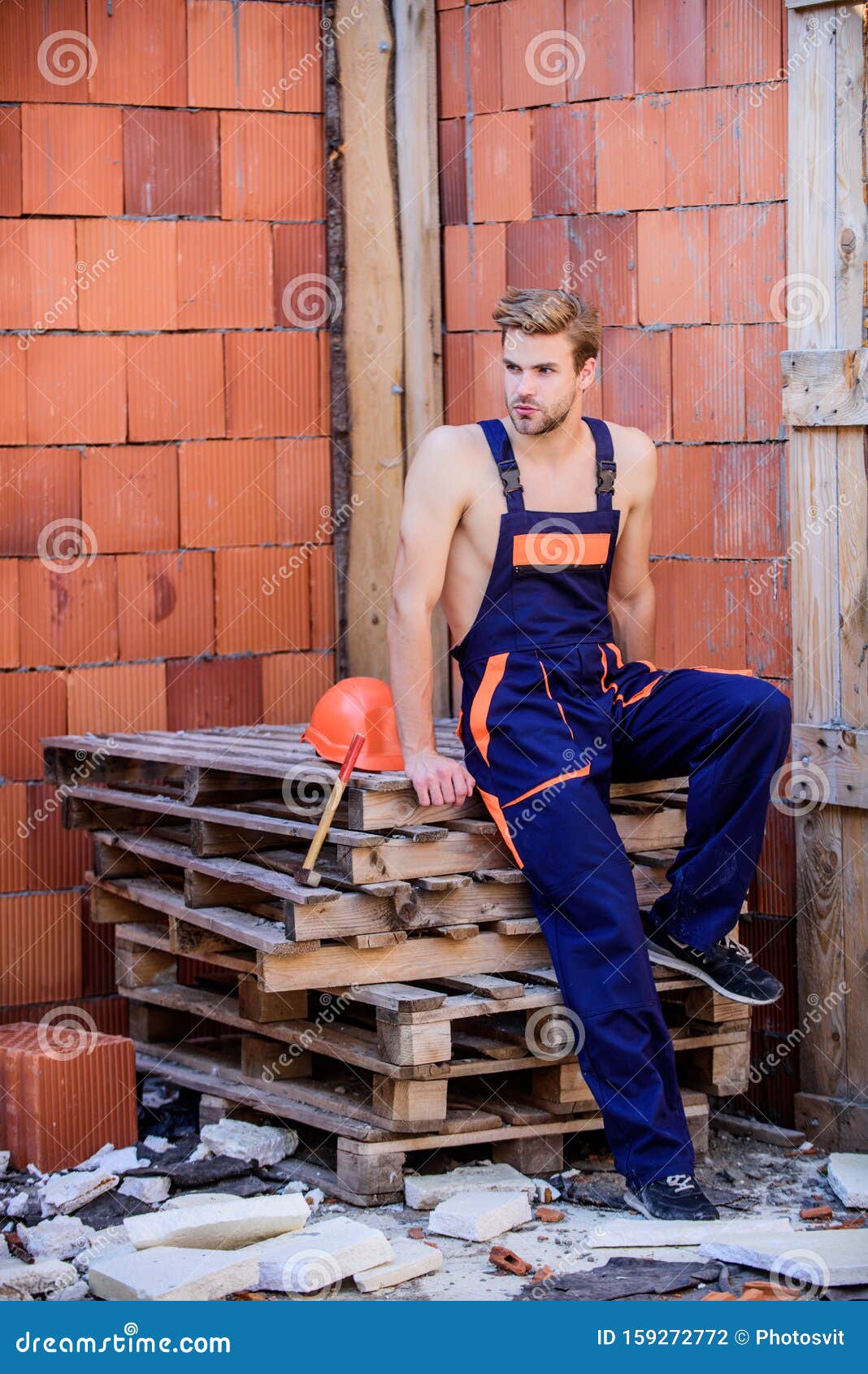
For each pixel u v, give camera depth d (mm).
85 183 4469
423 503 3629
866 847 3990
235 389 4633
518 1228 3342
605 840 3441
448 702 4789
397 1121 3424
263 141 4617
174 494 4598
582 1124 3625
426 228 4680
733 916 3551
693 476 4352
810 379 3996
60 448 4484
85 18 4445
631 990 3367
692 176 4297
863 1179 3596
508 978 3643
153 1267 3027
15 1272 3047
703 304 4305
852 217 3959
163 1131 3980
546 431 3584
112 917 4324
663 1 4305
